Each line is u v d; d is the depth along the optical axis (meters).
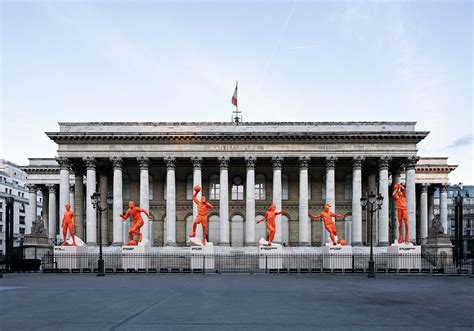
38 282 31.83
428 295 24.41
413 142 65.94
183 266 55.09
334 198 66.88
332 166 66.12
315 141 66.31
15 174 133.12
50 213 79.75
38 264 46.47
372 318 16.81
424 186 79.25
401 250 44.81
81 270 43.81
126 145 66.62
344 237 72.25
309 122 67.31
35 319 16.30
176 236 72.25
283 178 73.50
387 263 47.88
